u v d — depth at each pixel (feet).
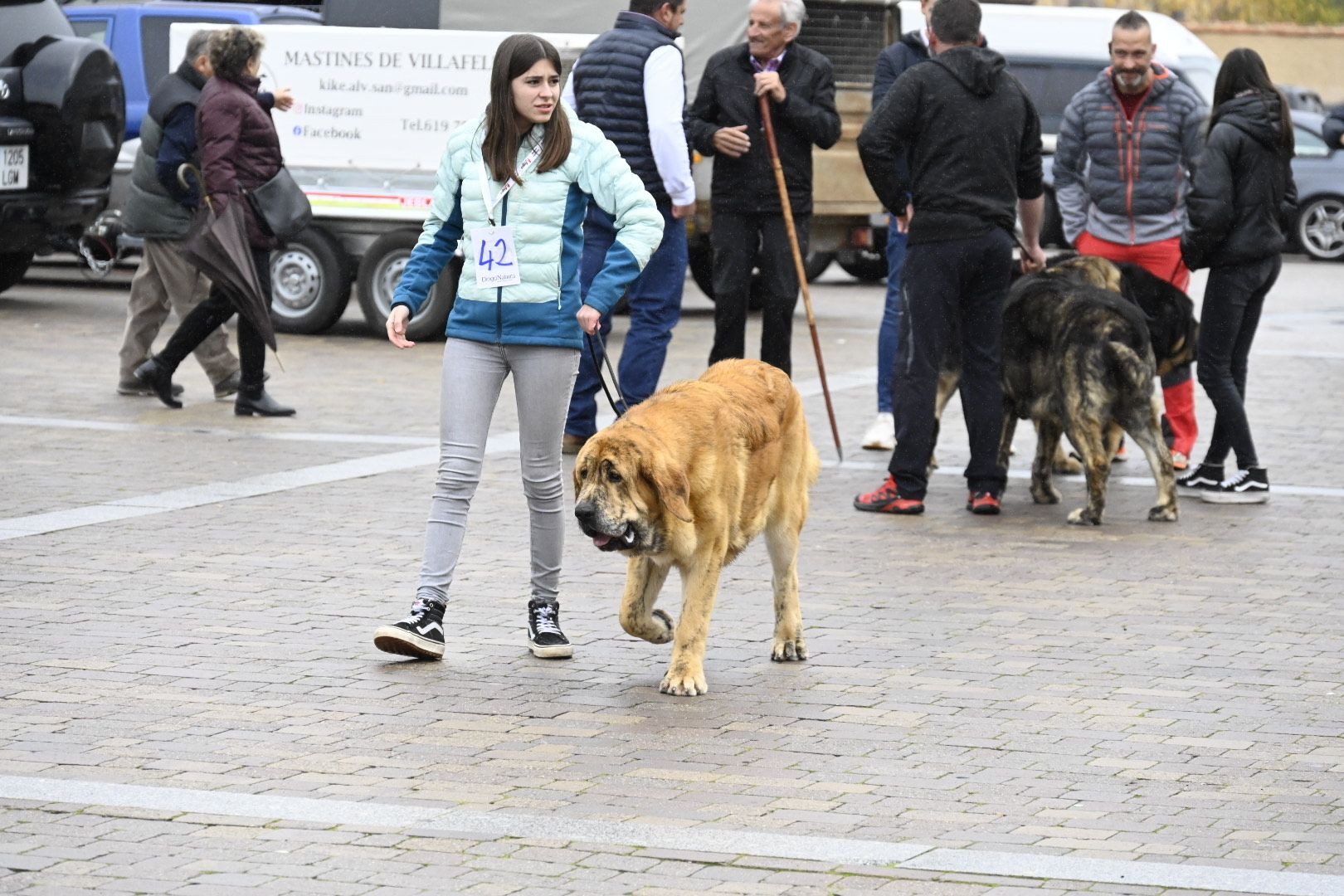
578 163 31.04
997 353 44.55
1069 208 52.01
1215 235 45.47
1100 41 107.86
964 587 37.27
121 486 45.19
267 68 73.46
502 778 25.34
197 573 36.83
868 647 32.68
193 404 58.03
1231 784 25.58
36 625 32.73
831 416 50.37
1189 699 29.73
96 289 89.76
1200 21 208.54
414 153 72.23
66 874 21.53
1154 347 48.16
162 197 56.75
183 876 21.56
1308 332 82.53
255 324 54.44
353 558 38.55
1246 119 45.62
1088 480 43.86
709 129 50.57
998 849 22.86
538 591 32.07
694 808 24.25
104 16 87.25
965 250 43.37
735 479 29.68
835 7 83.71
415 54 71.77
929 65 43.37
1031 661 31.83
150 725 27.35
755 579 37.99
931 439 46.65
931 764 26.27
